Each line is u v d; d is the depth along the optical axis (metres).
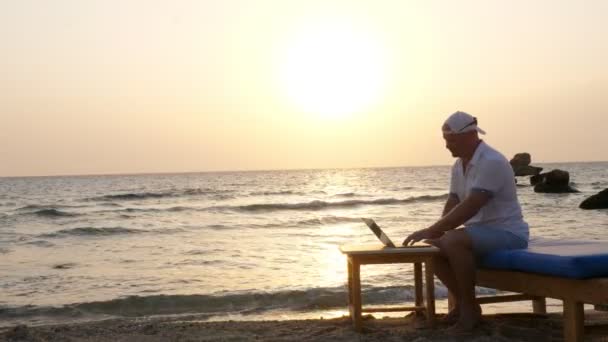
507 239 5.41
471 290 5.39
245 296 9.77
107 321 8.32
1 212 33.91
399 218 28.50
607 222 23.75
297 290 10.09
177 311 9.27
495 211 5.45
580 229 21.09
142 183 96.12
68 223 27.47
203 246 17.88
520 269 5.18
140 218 29.84
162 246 18.06
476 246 5.36
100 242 19.56
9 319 8.84
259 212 34.00
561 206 33.66
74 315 9.05
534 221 24.77
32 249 17.89
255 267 13.53
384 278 11.31
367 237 20.50
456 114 5.52
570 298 4.78
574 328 4.75
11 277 12.57
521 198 41.84
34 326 7.56
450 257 5.38
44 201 45.59
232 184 84.88
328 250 16.75
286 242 18.97
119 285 11.48
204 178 130.88
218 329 6.48
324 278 11.91
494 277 5.58
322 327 6.27
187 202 42.81
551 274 4.81
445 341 5.18
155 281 11.84
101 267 13.88
